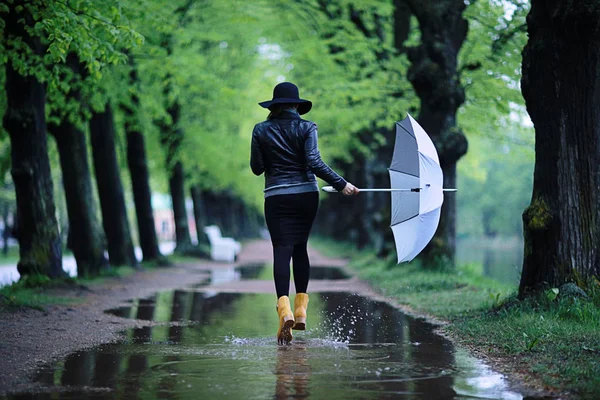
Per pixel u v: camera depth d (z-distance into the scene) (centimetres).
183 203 4534
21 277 1936
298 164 960
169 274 3027
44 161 1977
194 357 908
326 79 2908
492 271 4269
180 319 1370
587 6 1160
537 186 1255
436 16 2131
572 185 1220
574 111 1217
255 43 3403
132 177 3531
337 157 4559
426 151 953
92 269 2502
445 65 2147
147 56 2380
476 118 2834
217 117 3881
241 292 2084
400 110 2805
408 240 952
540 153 1248
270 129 959
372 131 3512
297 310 995
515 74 2452
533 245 1249
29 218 1959
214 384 746
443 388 732
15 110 1928
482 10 2366
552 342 941
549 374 783
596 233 1214
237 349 973
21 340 1040
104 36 1698
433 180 954
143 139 3512
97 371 818
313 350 964
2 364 859
